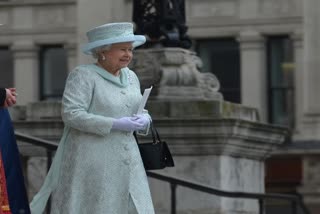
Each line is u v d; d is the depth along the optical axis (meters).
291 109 63.94
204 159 19.52
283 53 64.62
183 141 19.36
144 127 13.68
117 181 13.64
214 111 19.41
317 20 63.34
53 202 13.84
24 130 19.64
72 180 13.62
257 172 21.23
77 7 67.19
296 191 60.81
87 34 13.88
